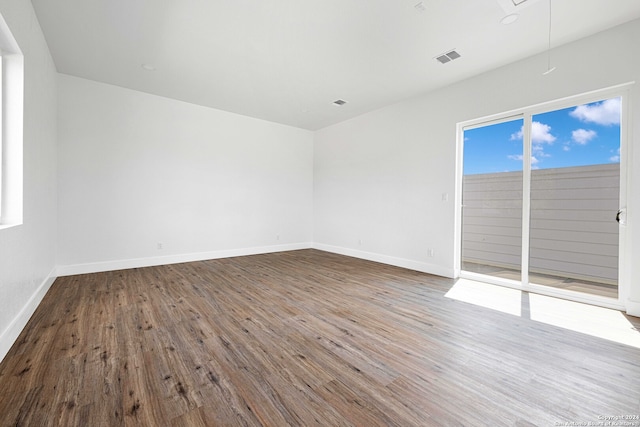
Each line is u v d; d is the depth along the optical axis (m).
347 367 1.76
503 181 3.61
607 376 1.68
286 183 6.17
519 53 3.16
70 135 3.81
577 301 3.00
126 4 2.40
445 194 4.07
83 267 3.95
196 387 1.54
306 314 2.62
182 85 4.10
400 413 1.36
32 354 1.86
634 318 2.54
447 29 2.73
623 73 2.63
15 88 2.18
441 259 4.12
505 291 3.36
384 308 2.79
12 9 1.97
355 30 2.76
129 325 2.33
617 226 2.79
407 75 3.71
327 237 6.23
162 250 4.62
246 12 2.50
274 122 5.94
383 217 5.00
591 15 2.50
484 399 1.47
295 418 1.32
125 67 3.56
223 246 5.30
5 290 1.85
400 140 4.71
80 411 1.35
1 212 2.14
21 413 1.33
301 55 3.24
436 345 2.05
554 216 3.19
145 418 1.31
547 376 1.68
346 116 5.52
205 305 2.82
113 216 4.16
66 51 3.18
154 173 4.51
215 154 5.15
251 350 1.95
